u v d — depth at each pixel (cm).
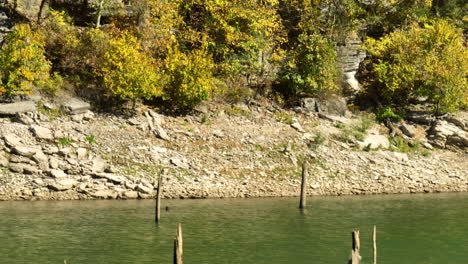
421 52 5044
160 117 4250
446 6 6100
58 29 4438
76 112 4009
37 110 3922
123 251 2312
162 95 4378
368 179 4028
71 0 4712
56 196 3331
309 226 2852
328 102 4781
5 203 3169
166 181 3597
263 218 3005
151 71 4288
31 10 4588
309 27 5125
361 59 5238
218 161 3894
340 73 5069
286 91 4862
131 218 2902
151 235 2584
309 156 4128
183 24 4862
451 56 5003
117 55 4216
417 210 3334
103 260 2181
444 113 4959
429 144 4628
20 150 3481
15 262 2119
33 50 4066
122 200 3381
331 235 2686
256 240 2556
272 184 3778
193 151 3944
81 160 3581
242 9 4847
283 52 4916
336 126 4597
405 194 3916
